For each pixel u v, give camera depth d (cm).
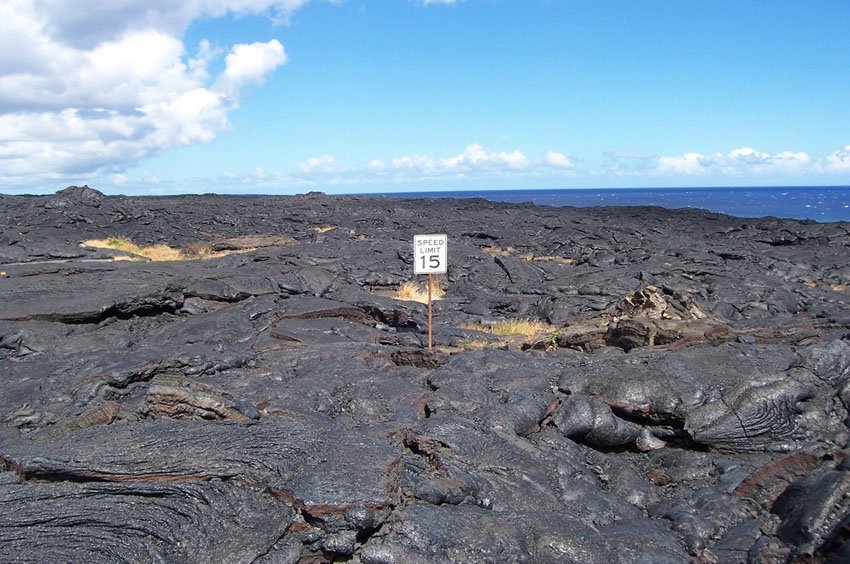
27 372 1105
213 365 1096
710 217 5978
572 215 6038
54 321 1509
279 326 1585
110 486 629
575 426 915
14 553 542
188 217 4628
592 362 1102
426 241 1369
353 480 636
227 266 2409
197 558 563
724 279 2528
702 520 720
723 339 1212
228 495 629
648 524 725
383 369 1141
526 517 668
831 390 953
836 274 2997
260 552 576
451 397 942
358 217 5244
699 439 876
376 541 600
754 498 761
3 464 673
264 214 4984
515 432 870
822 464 759
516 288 2602
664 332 1245
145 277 1903
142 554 554
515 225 5025
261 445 688
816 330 1277
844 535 604
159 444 687
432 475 726
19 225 3678
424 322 1897
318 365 1128
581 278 2622
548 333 1574
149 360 1048
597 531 676
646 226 5131
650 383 951
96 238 3503
